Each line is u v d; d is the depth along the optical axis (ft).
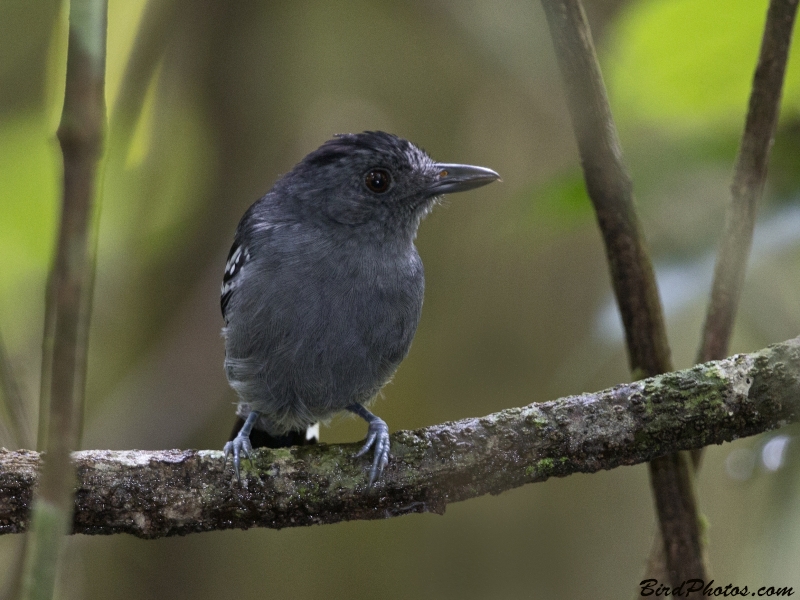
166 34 34.45
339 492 23.56
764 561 22.67
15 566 21.59
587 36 20.58
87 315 10.37
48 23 35.58
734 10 23.89
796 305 29.60
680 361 45.80
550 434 22.85
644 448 22.41
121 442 41.91
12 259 34.19
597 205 21.61
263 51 44.52
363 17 45.83
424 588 44.50
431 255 47.29
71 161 9.52
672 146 26.84
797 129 25.64
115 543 42.78
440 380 46.68
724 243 22.21
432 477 23.49
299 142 44.98
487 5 41.19
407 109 46.65
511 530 44.57
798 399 21.63
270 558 43.98
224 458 23.50
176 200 41.63
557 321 45.78
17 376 37.19
